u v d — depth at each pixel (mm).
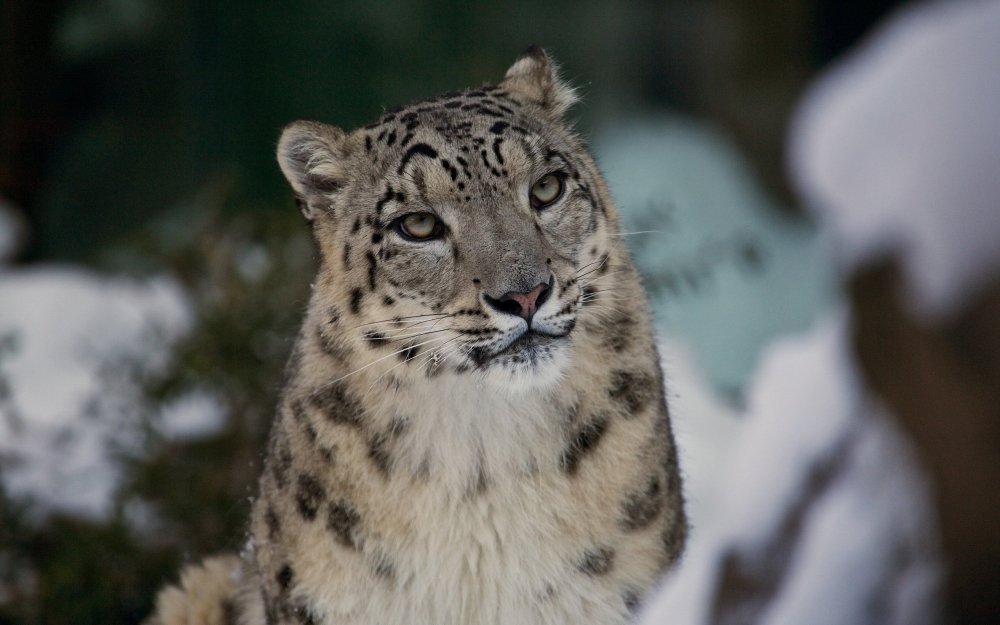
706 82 26766
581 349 7730
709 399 13008
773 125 24812
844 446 2881
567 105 8672
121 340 14617
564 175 7879
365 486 7703
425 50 23938
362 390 7789
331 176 8320
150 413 12359
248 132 22641
